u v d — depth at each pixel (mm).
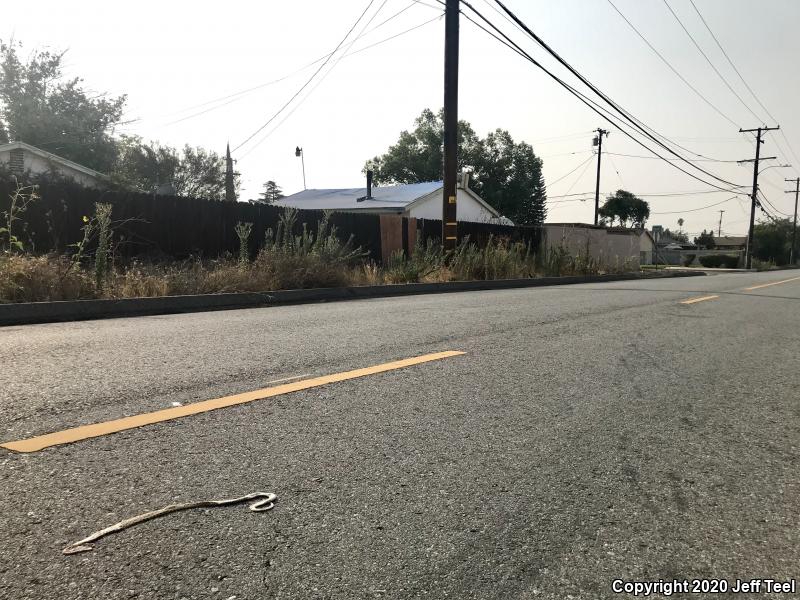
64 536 2268
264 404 3975
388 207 29500
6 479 2715
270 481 2822
